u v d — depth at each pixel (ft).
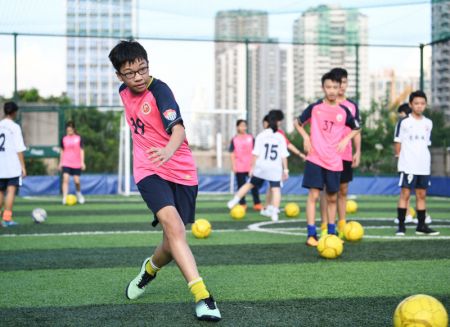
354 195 60.54
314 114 22.33
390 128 64.85
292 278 15.88
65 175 46.29
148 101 12.39
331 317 11.85
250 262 18.47
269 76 303.48
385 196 58.80
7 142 29.94
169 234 12.12
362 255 19.72
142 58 11.94
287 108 298.56
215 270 17.11
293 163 64.80
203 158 110.63
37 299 13.58
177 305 12.92
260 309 12.53
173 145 11.60
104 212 38.93
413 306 9.95
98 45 314.76
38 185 59.57
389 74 239.09
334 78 22.07
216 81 322.55
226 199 53.21
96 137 69.77
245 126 41.93
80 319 11.80
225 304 13.00
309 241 22.17
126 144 58.85
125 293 13.96
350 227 22.98
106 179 61.62
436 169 58.08
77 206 44.47
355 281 15.44
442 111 58.03
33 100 113.29
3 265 18.11
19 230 27.99
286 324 11.35
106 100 313.53
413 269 17.17
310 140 22.40
